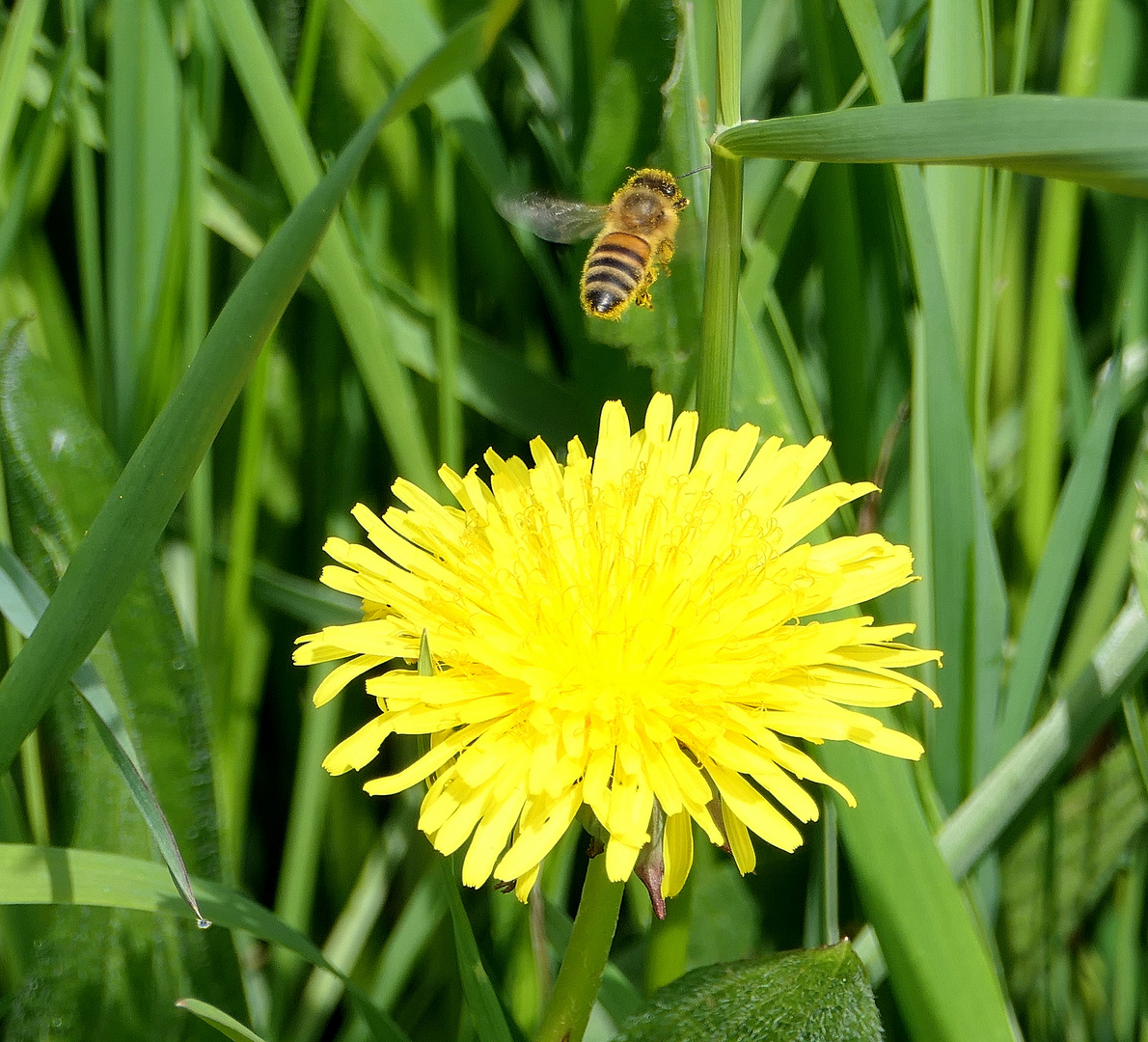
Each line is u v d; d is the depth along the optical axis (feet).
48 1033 1.21
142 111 1.26
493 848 1.15
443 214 1.28
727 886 1.26
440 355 1.28
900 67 1.28
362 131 1.14
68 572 1.15
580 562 1.18
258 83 1.25
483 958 1.26
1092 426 1.24
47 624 1.16
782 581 1.18
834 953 1.17
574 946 1.18
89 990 1.21
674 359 1.28
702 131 1.26
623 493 1.20
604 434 1.22
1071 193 1.28
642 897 1.27
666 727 1.16
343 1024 1.29
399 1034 1.20
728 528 1.18
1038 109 1.13
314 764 1.27
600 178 1.29
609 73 1.28
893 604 1.26
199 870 1.23
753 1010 1.16
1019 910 1.26
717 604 1.17
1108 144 1.12
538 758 1.15
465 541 1.19
